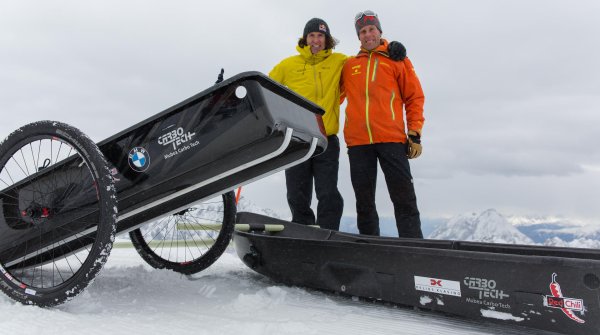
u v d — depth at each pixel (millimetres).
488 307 1914
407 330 1969
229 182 2443
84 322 1978
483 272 1941
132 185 2363
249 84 2184
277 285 2883
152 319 2064
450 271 2033
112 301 2412
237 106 2195
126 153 2387
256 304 2357
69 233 2426
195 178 2256
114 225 2113
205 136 2240
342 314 2201
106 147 2424
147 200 2346
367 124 3768
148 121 2354
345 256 2412
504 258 1894
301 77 4137
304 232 3410
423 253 2123
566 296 1731
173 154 2297
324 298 2531
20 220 2559
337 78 4070
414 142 3834
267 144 2145
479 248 2521
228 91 2229
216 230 3326
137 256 4473
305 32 4078
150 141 2350
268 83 2230
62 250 2625
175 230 3406
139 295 2570
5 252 2588
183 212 3246
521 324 1831
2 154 2461
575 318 1709
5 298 2375
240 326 1960
